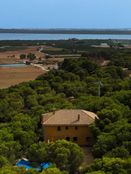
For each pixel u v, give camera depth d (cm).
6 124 9200
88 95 12812
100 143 7450
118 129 7781
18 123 8956
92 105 10344
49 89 13862
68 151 6600
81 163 6906
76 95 13388
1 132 8169
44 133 8962
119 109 9431
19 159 7406
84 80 15638
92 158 7900
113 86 13475
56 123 8962
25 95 13438
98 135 8138
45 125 8938
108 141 7406
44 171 5659
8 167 5828
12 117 10494
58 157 6506
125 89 13112
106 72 16725
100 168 5806
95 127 8588
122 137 7425
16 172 5625
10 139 7925
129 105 10562
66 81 15250
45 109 10800
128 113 9306
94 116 9344
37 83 14812
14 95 13038
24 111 11281
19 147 7562
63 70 16800
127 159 6088
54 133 8956
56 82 15088
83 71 16775
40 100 12388
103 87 13450
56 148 6744
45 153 6781
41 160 6756
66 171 6291
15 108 11838
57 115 9206
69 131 8969
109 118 8775
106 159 5984
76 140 9000
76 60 18238
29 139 8200
